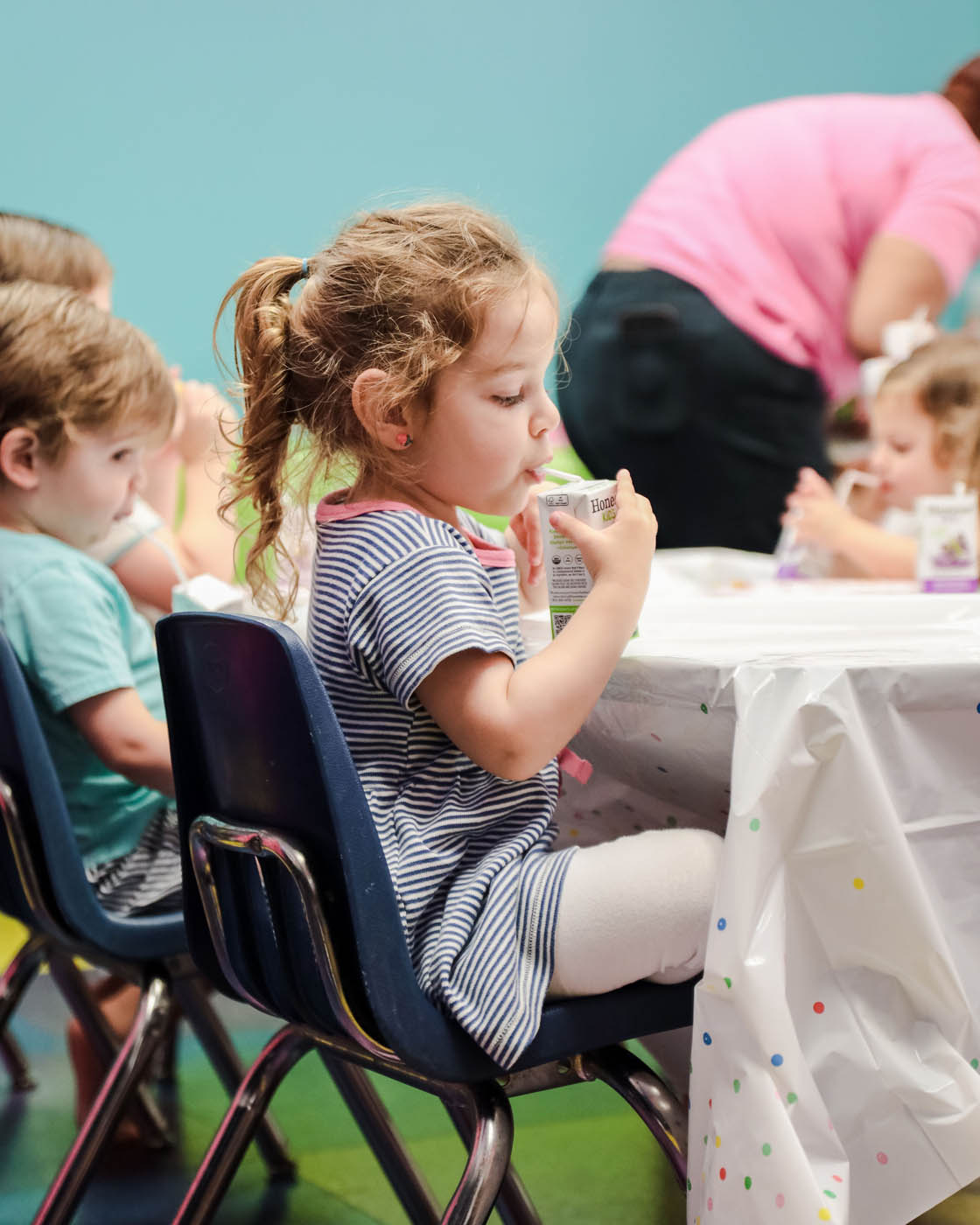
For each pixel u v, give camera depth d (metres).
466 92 4.19
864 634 1.22
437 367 1.11
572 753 1.22
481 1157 0.99
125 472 1.72
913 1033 0.98
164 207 3.94
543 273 1.18
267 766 1.03
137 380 1.70
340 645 1.09
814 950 0.98
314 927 0.99
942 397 2.70
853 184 4.30
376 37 4.09
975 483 2.71
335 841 0.98
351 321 1.16
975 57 4.41
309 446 1.22
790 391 4.31
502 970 1.01
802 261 4.29
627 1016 1.05
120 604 1.66
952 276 4.37
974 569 1.96
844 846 0.96
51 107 3.79
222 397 2.44
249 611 1.67
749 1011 0.93
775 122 4.33
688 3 4.27
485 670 1.04
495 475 1.15
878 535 2.73
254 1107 1.24
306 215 4.09
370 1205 1.68
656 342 4.27
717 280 4.26
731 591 2.09
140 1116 1.88
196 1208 1.22
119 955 1.38
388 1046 1.00
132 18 3.84
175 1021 2.11
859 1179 0.97
